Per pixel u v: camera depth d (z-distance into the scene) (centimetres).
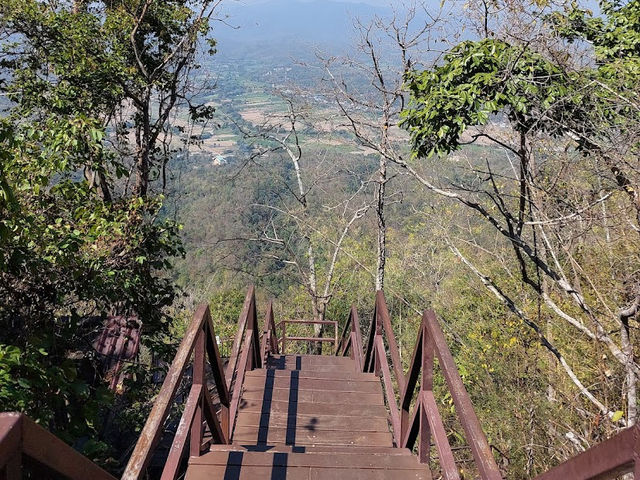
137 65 1492
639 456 111
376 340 586
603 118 670
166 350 977
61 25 1320
